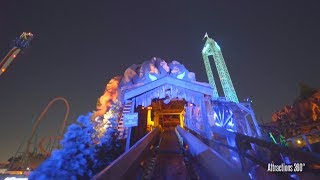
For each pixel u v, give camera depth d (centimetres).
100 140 1986
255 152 757
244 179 432
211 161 626
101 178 446
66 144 1816
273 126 5144
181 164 1068
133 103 1942
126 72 3138
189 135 1348
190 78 3203
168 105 3341
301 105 5528
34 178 1548
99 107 3005
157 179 875
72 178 1595
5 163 4397
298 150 379
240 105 3372
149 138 1511
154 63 3200
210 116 2000
